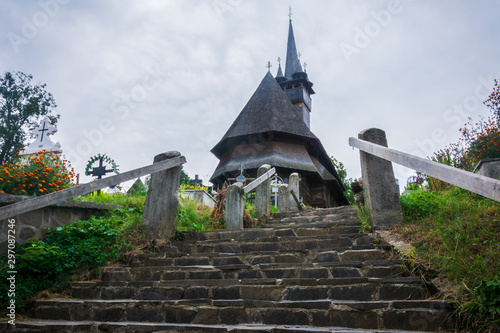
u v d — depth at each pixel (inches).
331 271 160.7
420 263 147.8
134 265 203.5
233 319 138.7
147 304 150.9
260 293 152.3
